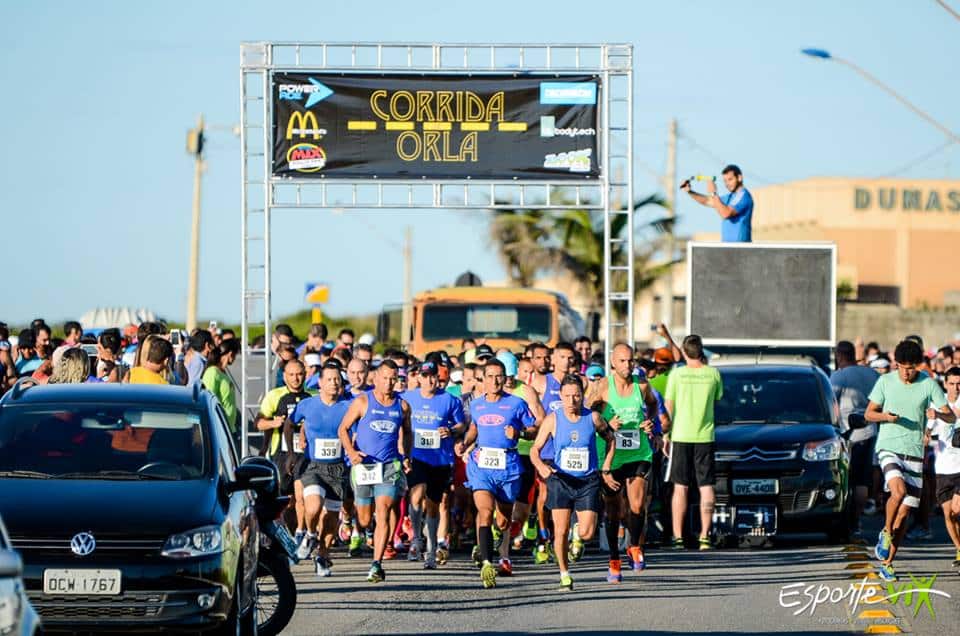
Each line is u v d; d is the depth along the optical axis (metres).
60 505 25.69
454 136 58.28
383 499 39.06
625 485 41.34
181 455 27.89
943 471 40.84
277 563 30.84
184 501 26.27
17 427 28.28
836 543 48.81
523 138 58.44
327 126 58.06
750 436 47.00
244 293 57.81
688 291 56.97
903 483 38.53
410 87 58.16
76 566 24.92
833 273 56.59
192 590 25.27
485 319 68.81
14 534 25.03
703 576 40.09
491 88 58.28
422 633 30.88
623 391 40.81
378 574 39.03
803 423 48.62
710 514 45.81
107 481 26.94
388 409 39.25
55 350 49.06
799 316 56.69
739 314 56.81
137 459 27.67
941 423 41.09
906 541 50.25
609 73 58.38
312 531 40.47
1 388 49.19
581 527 37.81
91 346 51.53
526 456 42.12
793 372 50.62
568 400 37.84
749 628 31.72
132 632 24.98
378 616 33.16
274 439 42.84
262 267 57.97
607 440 38.75
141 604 25.05
